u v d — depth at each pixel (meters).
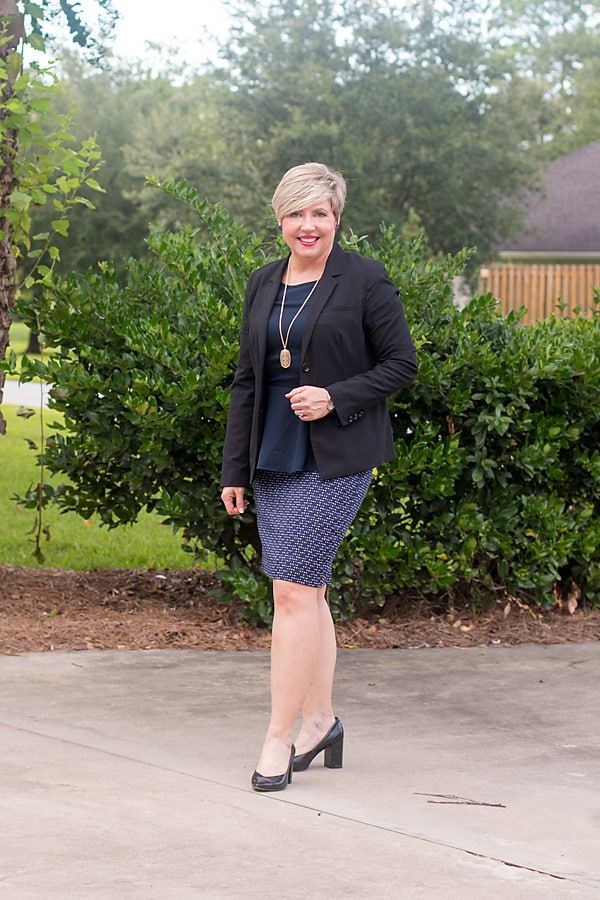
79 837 5.39
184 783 6.18
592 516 10.56
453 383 9.58
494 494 9.91
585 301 42.16
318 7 44.22
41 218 44.44
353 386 6.18
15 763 6.38
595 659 8.94
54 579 11.20
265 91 43.66
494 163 44.19
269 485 6.42
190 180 44.44
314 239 6.29
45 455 10.41
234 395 6.64
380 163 43.03
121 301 9.88
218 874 5.01
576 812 5.86
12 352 9.85
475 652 9.10
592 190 55.00
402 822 5.69
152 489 10.05
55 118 10.02
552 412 10.12
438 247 44.84
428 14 44.06
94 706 7.48
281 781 6.11
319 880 4.97
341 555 9.38
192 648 9.02
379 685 8.13
